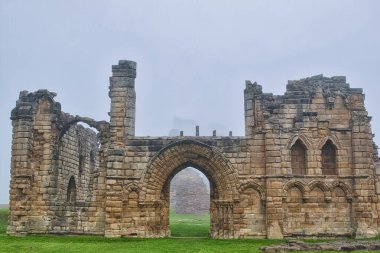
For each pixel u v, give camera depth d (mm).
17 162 43438
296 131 42406
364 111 42938
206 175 43312
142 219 41812
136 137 42938
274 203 40969
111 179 41938
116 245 35000
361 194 41500
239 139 42594
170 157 42719
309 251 30453
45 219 43188
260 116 42812
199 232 47531
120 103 43250
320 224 41344
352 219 41469
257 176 41875
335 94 43250
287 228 41188
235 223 41469
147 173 42312
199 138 42781
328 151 43000
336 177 41938
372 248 31609
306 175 41719
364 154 42062
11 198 43125
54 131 44812
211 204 42781
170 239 39781
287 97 43094
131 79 43781
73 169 49219
